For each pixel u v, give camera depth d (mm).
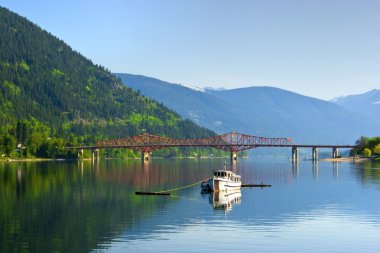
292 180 148875
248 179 155625
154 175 171500
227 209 81625
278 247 55531
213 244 56312
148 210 79312
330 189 116625
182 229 63938
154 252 52906
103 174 170375
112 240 57594
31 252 52531
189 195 102750
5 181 128875
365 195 102812
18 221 68000
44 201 88062
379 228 65688
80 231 62094
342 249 55219
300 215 75750
